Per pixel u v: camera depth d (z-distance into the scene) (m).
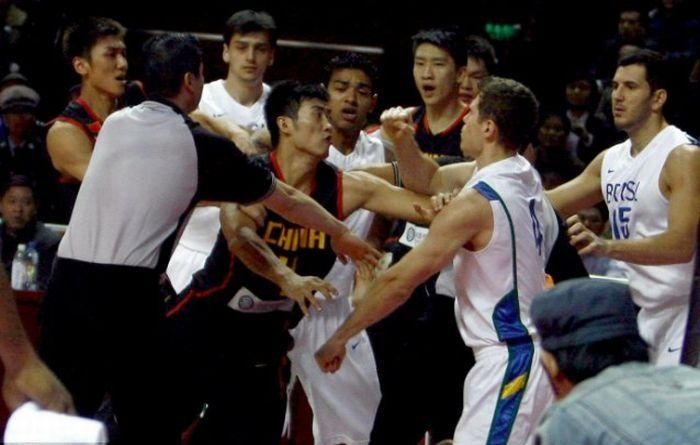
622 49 24.66
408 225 14.61
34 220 17.16
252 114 15.83
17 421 7.62
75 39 14.61
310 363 13.90
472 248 11.61
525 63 26.80
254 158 12.80
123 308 11.20
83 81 14.77
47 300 11.37
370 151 15.17
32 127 21.97
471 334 11.75
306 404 15.43
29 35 25.75
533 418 11.42
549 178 21.52
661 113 13.98
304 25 28.84
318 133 12.47
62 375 11.27
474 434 11.52
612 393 6.98
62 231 17.36
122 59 14.64
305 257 12.80
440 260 11.41
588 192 14.78
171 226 11.35
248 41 15.65
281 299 12.77
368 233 14.91
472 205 11.43
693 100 23.22
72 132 14.53
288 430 15.39
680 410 6.81
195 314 12.83
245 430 12.73
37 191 21.42
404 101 27.77
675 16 25.28
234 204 12.42
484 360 11.61
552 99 26.34
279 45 28.23
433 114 15.31
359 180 12.78
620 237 14.37
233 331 12.78
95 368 11.33
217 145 11.34
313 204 11.94
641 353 7.32
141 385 11.50
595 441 6.83
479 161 12.03
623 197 14.12
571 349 7.29
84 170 14.41
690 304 11.61
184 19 28.62
